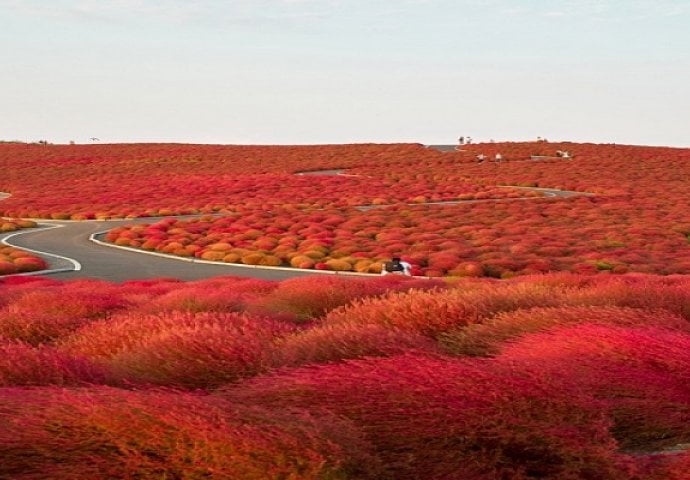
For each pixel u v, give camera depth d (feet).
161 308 53.36
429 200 380.99
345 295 54.70
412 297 35.76
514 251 223.10
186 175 541.34
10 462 16.63
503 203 355.36
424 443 19.08
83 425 17.25
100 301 57.26
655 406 22.30
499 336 30.48
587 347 25.26
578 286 67.77
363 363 21.90
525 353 26.03
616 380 23.04
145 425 16.65
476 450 19.25
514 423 18.86
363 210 339.57
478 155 648.79
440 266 193.47
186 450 16.55
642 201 367.86
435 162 616.39
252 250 216.33
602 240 249.34
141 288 86.63
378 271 186.70
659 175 515.91
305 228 274.36
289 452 16.44
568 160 621.31
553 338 26.61
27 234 262.67
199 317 35.19
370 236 261.03
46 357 24.59
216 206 355.15
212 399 18.69
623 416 22.61
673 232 265.75
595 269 189.16
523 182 465.06
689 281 74.23
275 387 21.36
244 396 21.50
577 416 19.66
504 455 19.26
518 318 31.94
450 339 30.50
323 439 17.08
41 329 40.78
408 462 18.12
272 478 16.30
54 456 16.81
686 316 41.04
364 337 27.17
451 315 33.91
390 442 19.04
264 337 30.58
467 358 23.39
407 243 242.37
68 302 55.57
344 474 16.89
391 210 333.83
